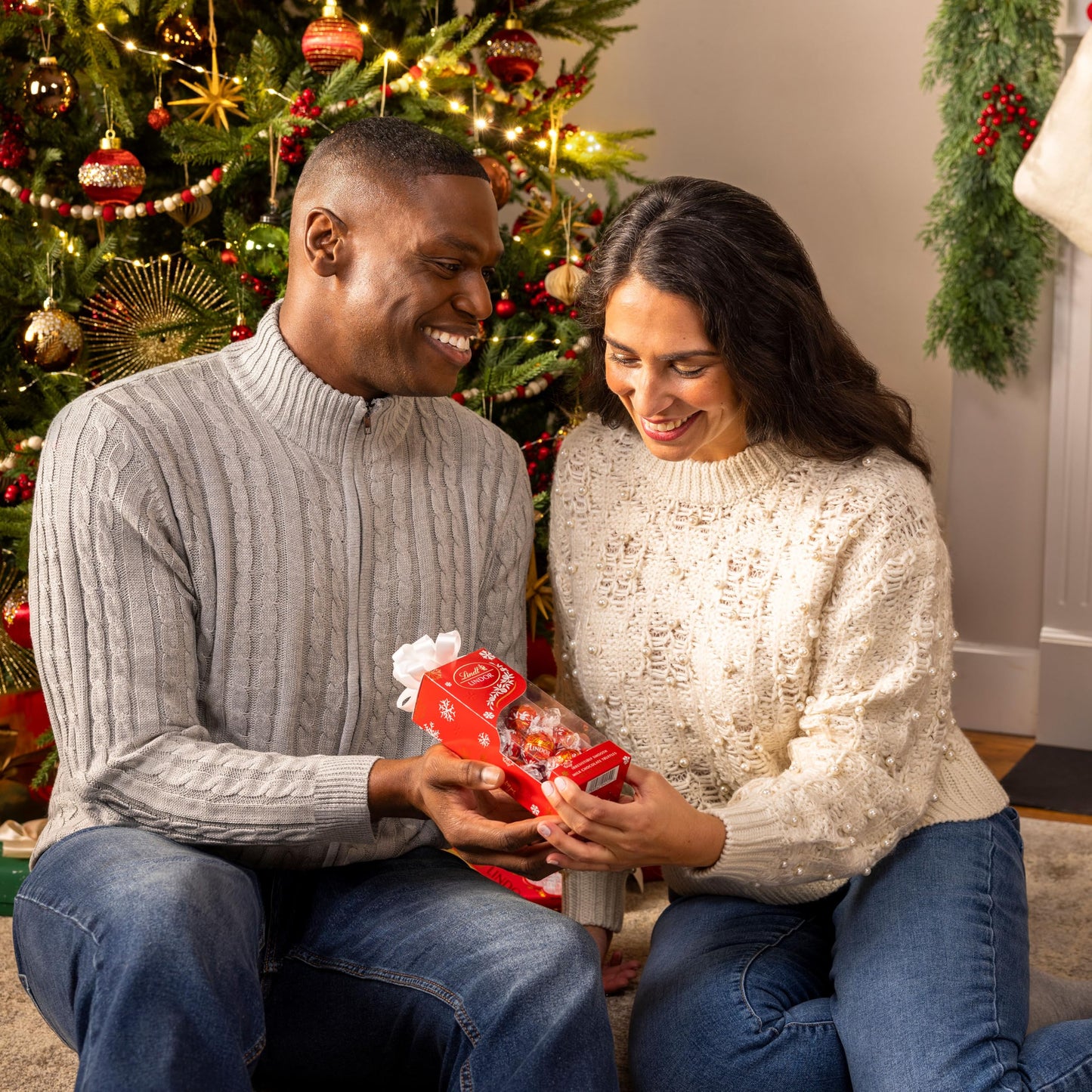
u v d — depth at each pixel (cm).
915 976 120
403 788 112
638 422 129
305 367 125
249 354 128
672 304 119
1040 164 242
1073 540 282
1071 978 168
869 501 130
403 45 200
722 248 119
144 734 113
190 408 123
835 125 300
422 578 130
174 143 198
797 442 132
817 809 120
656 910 190
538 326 203
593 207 219
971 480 292
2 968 169
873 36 295
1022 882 133
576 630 143
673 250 119
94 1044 93
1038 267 266
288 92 192
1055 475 281
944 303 274
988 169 263
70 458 117
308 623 123
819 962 136
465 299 123
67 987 102
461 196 121
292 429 125
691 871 137
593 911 150
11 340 210
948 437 299
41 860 114
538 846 115
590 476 145
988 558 294
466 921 114
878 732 127
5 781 229
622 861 112
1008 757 279
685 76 312
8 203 212
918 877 128
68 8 187
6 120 207
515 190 236
